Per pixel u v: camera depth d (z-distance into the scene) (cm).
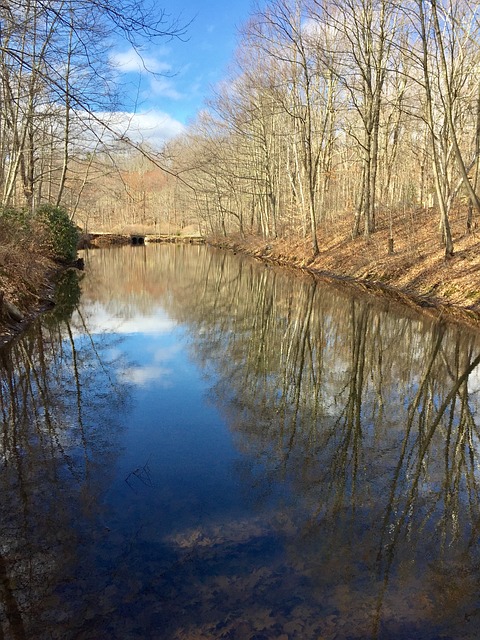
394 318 1024
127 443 445
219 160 2556
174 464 403
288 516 328
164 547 289
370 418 522
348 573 269
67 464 397
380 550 291
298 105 2064
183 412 531
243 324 1059
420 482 382
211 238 4344
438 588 259
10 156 1599
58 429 471
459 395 582
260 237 3191
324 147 2527
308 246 2295
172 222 5694
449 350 770
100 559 276
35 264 1312
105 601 244
